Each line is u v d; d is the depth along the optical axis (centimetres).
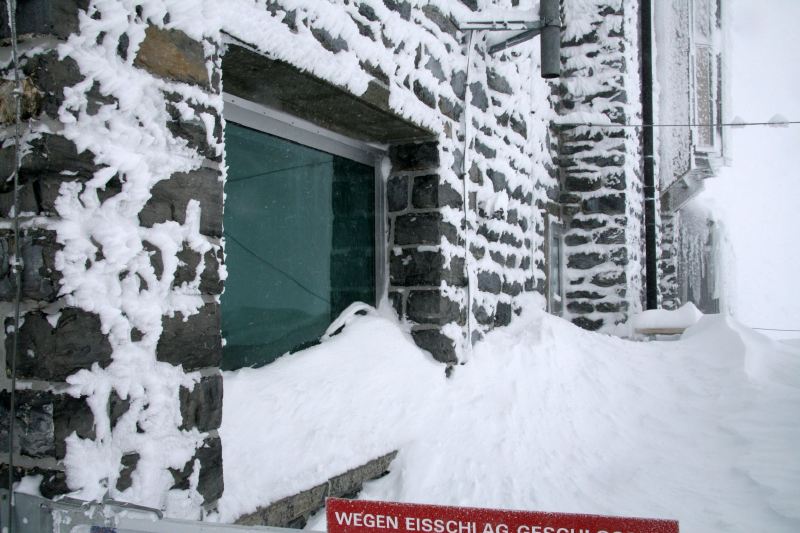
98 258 175
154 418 187
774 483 290
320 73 276
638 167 802
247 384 277
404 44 347
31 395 164
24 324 166
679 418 387
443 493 298
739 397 396
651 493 300
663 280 1243
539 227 568
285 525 240
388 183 397
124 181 183
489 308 447
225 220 295
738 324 486
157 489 186
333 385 309
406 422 325
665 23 1159
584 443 358
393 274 391
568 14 737
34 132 165
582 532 119
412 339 383
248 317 305
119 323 179
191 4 207
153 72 194
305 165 349
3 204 171
